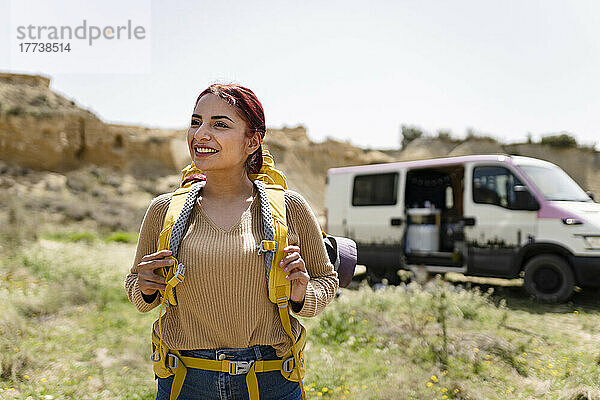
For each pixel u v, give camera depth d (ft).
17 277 26.40
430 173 33.76
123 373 15.75
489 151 163.02
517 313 24.20
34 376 14.87
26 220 45.11
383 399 13.50
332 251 7.11
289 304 5.90
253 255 5.52
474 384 14.67
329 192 36.47
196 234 5.65
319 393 13.99
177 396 5.76
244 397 5.71
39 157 132.16
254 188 6.13
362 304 22.71
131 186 136.77
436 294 20.98
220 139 5.66
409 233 32.14
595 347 18.38
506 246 27.86
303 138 197.88
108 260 34.37
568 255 25.93
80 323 20.58
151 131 177.27
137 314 22.70
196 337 5.67
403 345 18.11
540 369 16.05
